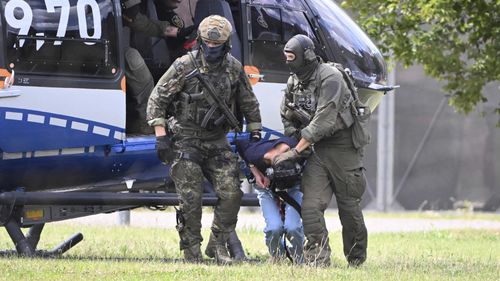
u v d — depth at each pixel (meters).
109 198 34.34
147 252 38.66
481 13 56.94
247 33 36.56
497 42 58.22
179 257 36.56
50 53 32.84
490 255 39.97
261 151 32.16
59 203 33.81
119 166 35.25
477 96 60.59
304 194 31.86
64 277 27.31
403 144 87.62
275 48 37.12
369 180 89.31
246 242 46.50
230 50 34.38
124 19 35.56
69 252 38.59
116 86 34.09
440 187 87.94
